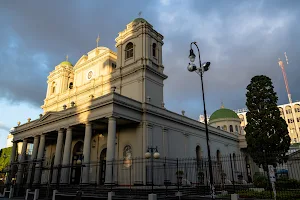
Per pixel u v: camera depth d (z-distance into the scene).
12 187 30.50
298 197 19.12
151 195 17.94
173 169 31.69
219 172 37.91
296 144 58.72
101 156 32.47
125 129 30.66
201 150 39.50
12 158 40.19
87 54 43.12
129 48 36.75
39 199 25.12
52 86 47.91
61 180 28.56
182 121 35.78
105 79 37.41
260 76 35.03
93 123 29.14
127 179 28.17
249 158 53.53
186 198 20.80
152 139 29.44
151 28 36.44
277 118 32.44
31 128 37.09
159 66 36.00
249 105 34.66
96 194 21.80
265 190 24.66
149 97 31.69
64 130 32.16
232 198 18.78
